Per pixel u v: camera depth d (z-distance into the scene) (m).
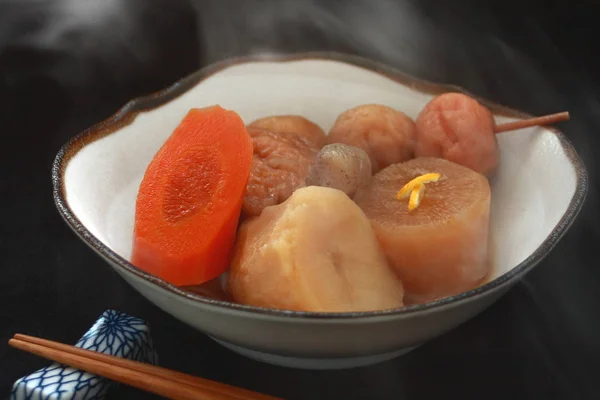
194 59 0.48
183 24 0.48
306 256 0.32
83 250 0.38
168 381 0.32
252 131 0.38
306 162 0.37
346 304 0.33
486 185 0.35
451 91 0.40
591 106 0.44
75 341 0.35
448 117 0.38
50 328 0.35
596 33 0.48
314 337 0.30
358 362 0.33
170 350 0.34
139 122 0.38
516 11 0.48
